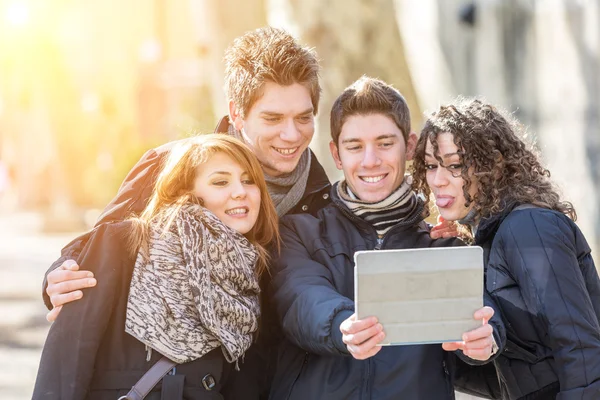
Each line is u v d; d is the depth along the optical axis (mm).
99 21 32688
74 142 23625
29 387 9242
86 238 4117
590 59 19719
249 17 9812
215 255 3660
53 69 23031
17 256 18750
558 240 3566
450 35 23078
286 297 3707
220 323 3621
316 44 9094
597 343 3451
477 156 3750
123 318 3658
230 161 3826
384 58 9195
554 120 19484
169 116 32062
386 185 3926
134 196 4254
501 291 3635
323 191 4488
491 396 4008
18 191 30641
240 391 3854
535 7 21297
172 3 35156
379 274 3254
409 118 4023
